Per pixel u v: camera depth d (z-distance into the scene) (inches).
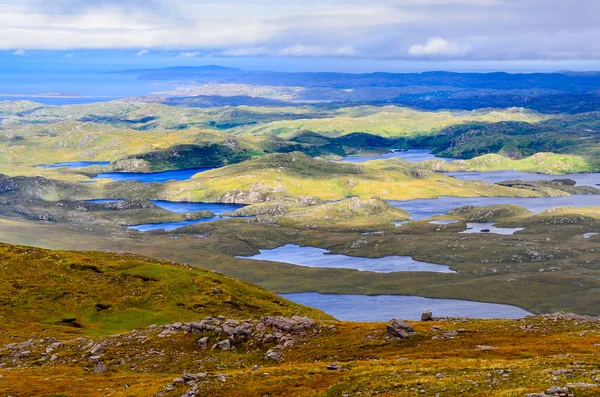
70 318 6200.8
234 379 3275.1
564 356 3125.0
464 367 3029.0
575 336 3727.9
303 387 3068.4
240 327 4527.6
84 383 3558.1
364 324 4603.8
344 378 3078.2
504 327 4180.6
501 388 2544.3
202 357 4116.6
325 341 4153.5
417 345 3838.6
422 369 3065.9
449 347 3710.6
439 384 2738.7
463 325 4323.3
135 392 3223.4
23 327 5782.5
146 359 4148.6
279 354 3986.2
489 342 3757.4
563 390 2283.5
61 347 4603.8
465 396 2534.5
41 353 4515.3
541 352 3326.8
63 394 3299.7
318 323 4606.3
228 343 4306.1
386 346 3875.5
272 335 4370.1
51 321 6097.4
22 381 3624.5
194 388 3157.0
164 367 3939.5
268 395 3009.4
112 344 4542.3
